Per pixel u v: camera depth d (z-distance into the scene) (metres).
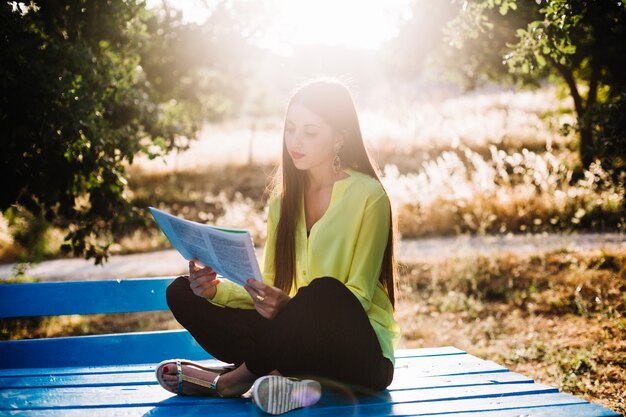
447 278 9.40
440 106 28.06
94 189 6.58
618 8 5.05
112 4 6.77
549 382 5.76
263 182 19.83
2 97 5.73
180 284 3.19
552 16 5.03
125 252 13.70
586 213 11.80
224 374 3.07
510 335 7.30
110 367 3.65
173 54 14.10
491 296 8.74
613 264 8.90
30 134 5.98
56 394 3.15
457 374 3.47
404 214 13.05
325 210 3.20
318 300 2.80
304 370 2.92
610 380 5.66
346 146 3.22
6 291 3.88
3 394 3.16
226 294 3.15
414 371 3.54
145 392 3.18
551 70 13.77
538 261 9.35
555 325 7.36
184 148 8.95
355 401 3.00
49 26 6.56
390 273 3.30
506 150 19.05
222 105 21.95
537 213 12.30
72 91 5.84
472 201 12.91
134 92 7.35
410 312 8.40
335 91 3.15
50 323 8.88
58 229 14.16
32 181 6.32
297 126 3.12
